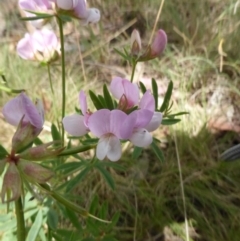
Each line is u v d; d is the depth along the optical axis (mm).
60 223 167
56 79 219
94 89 218
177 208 183
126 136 87
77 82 221
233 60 234
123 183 185
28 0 109
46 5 108
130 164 191
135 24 258
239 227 177
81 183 182
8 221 142
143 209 181
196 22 249
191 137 202
